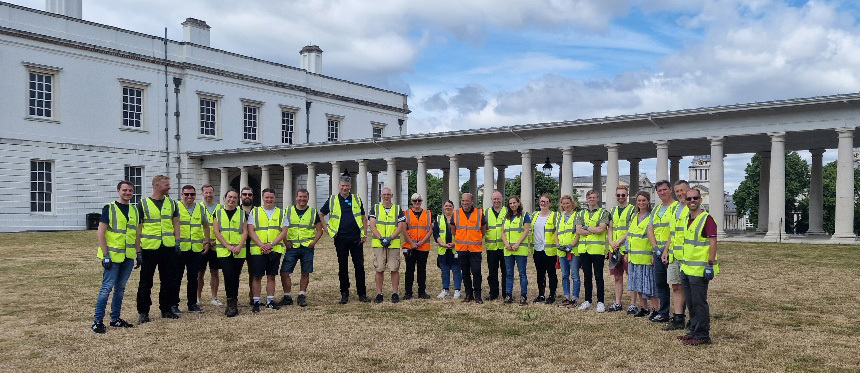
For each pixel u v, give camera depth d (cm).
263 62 5206
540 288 1270
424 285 1332
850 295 1295
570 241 1200
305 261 1240
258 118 5166
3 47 3647
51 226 3869
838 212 2758
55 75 3912
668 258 980
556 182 8381
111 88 4191
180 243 1134
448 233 1323
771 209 2903
